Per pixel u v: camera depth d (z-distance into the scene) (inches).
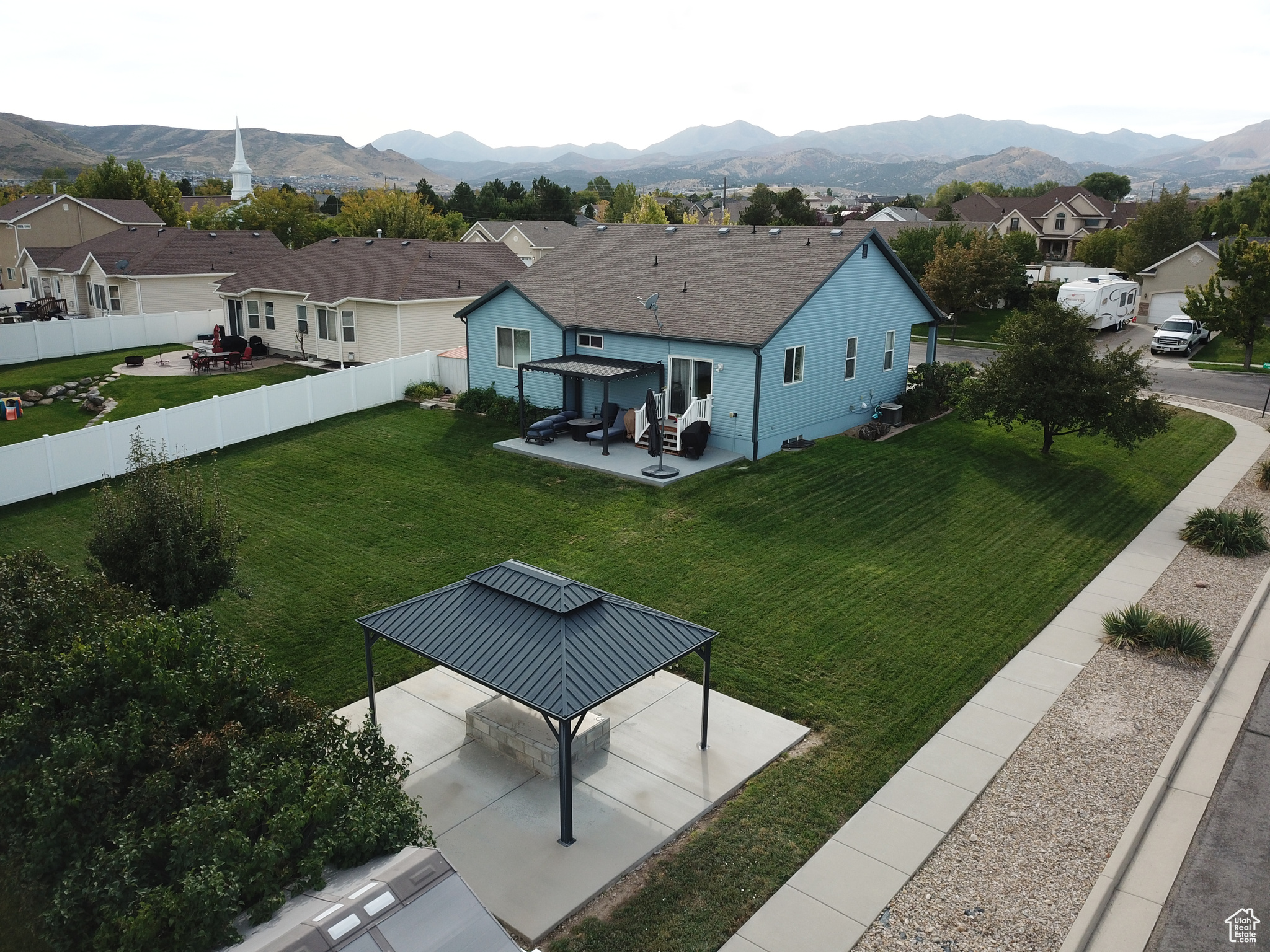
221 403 978.1
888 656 579.8
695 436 925.8
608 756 474.0
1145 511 871.7
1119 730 498.3
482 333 1148.5
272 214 2687.0
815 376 1008.9
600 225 1283.2
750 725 505.0
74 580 450.6
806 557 727.7
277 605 653.3
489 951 260.4
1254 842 403.9
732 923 356.8
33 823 298.2
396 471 933.2
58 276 1984.5
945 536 782.5
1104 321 2046.0
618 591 667.4
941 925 354.3
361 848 303.9
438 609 463.2
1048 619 639.8
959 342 2018.9
